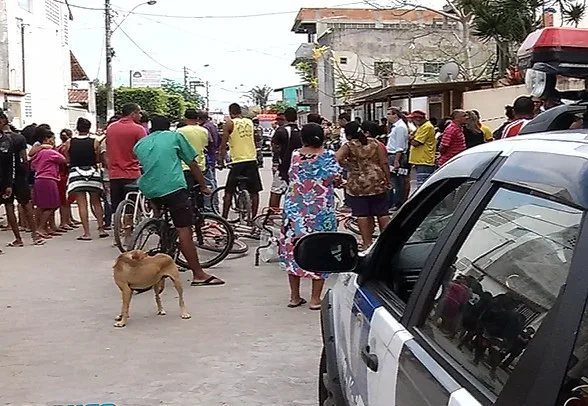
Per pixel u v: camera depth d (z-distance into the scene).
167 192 7.97
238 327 6.61
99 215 11.66
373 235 9.48
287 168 11.57
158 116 8.07
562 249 1.88
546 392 1.64
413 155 12.52
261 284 8.27
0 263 9.73
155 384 5.27
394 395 2.41
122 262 6.71
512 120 8.63
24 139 11.00
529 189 2.09
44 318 7.01
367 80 40.28
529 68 2.64
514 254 2.13
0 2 24.23
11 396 5.07
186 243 8.13
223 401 4.96
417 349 2.38
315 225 6.99
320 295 7.29
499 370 1.95
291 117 11.60
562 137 2.15
